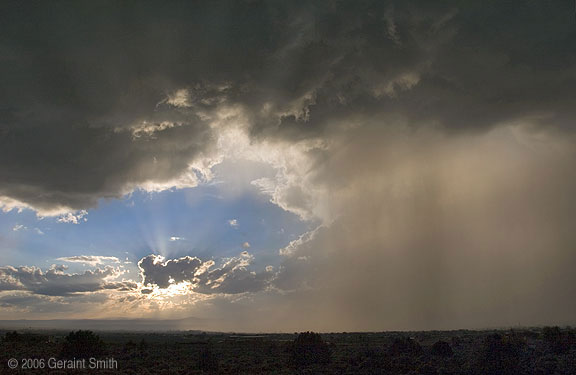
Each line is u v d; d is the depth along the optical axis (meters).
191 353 49.72
